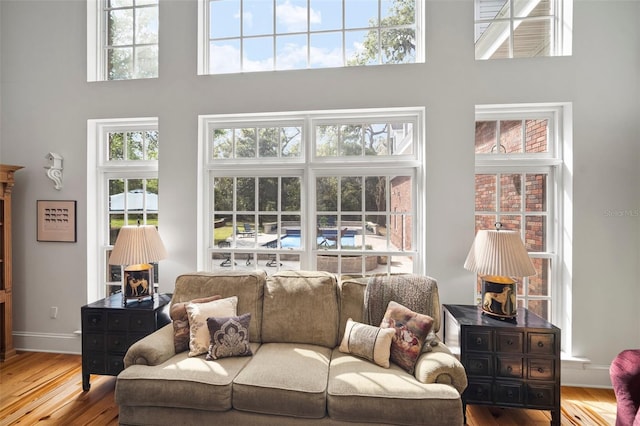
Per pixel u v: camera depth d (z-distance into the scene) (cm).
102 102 287
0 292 279
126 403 176
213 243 294
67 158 292
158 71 281
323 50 283
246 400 170
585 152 241
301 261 283
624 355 162
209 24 293
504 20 269
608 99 239
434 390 164
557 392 197
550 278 259
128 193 302
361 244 279
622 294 240
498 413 214
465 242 253
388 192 275
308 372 181
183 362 190
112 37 307
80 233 292
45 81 295
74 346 295
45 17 296
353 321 219
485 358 202
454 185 253
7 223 285
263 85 271
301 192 283
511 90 247
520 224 263
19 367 270
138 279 249
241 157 291
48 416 207
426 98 254
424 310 212
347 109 263
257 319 230
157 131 298
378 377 175
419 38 267
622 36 237
